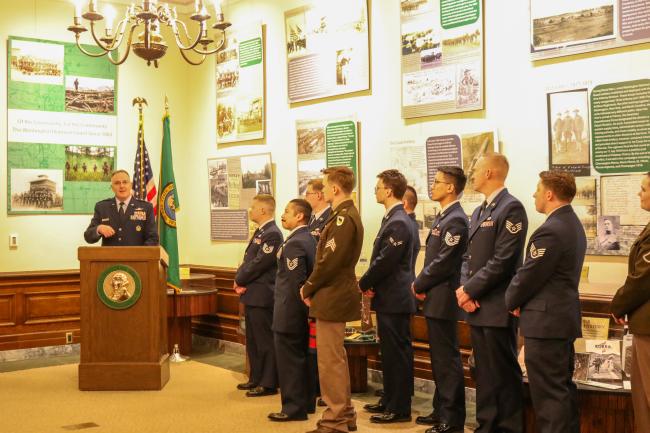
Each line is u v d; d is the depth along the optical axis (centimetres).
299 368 452
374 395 524
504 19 502
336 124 630
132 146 792
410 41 564
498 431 380
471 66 521
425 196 557
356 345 518
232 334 725
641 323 323
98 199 767
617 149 441
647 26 427
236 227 754
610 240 444
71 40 750
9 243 713
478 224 391
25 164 722
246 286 525
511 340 379
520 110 493
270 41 709
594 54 453
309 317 434
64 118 745
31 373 613
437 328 421
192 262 820
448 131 540
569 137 464
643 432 330
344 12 620
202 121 805
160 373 539
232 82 754
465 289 381
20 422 453
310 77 655
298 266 444
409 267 445
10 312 693
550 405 342
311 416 462
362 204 612
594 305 393
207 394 529
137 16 461
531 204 487
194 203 817
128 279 538
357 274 604
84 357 539
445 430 412
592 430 361
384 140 591
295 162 681
